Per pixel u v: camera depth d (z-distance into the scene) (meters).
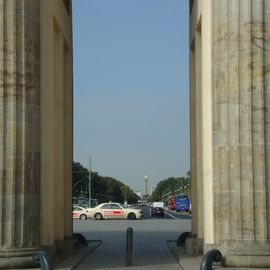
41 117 21.02
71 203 27.95
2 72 19.88
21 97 20.02
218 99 20.16
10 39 19.98
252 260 18.94
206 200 21.52
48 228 21.98
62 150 25.69
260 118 19.53
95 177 171.12
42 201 21.31
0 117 19.77
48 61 22.41
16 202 19.77
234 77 19.77
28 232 19.95
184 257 24.19
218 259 16.30
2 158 19.70
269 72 19.61
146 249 30.00
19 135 19.94
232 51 19.84
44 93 21.67
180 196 119.81
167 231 46.62
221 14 20.17
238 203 19.55
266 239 19.30
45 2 22.08
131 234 23.23
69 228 27.62
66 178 28.00
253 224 19.38
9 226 19.61
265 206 19.36
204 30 22.50
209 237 21.17
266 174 19.44
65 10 27.33
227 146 19.83
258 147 19.48
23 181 19.92
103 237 39.22
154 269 21.70
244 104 19.62
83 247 29.67
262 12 19.70
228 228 19.64
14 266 19.25
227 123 19.88
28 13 20.34
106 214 73.62
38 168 20.44
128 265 22.84
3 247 19.47
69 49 28.61
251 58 19.61
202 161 24.14
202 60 23.08
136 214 73.69
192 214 27.66
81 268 22.14
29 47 20.28
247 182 19.48
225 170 19.83
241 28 19.77
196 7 25.56
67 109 28.39
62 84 26.03
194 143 27.97
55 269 20.69
